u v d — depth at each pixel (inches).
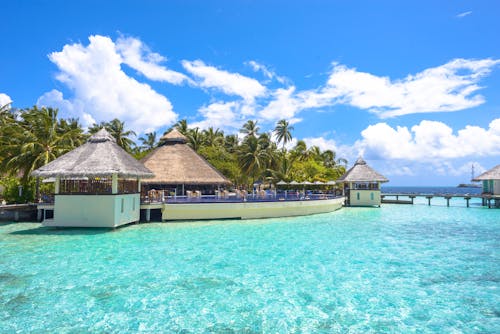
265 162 1940.2
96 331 276.4
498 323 298.4
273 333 275.1
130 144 1979.6
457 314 316.5
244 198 1033.5
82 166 770.2
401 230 835.4
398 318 306.5
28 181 1102.4
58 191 786.8
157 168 1141.7
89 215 775.7
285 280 412.8
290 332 277.0
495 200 1614.2
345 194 1630.2
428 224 959.0
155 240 664.4
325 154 2623.0
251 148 1884.8
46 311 315.6
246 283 400.5
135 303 336.2
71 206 780.6
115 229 782.5
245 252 563.5
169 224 892.0
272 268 466.0
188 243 637.3
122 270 450.3
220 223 922.7
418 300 350.6
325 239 692.1
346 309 325.7
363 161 1653.5
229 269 459.2
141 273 437.1
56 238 678.5
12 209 911.7
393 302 344.5
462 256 546.3
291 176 1959.9
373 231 809.5
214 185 1228.5
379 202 1581.0
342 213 1263.5
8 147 1117.1
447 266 483.5
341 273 444.1
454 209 1507.1
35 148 1058.1
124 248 588.1
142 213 948.0
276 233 764.0
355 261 508.7
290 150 2361.0
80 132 1471.5
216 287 385.4
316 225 905.5
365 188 1595.7
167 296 355.9
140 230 789.9
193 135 2076.8
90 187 785.6
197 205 946.7
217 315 309.4
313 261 506.3
